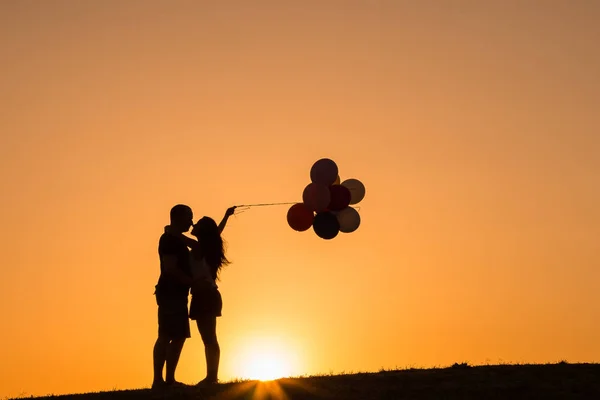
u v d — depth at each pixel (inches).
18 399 526.6
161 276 432.8
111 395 462.6
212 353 448.5
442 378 503.2
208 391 438.6
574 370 528.7
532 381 490.6
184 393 431.8
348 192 540.1
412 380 496.4
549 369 534.3
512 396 451.8
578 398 449.4
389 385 480.1
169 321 431.2
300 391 457.1
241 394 437.7
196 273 440.8
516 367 548.7
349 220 546.3
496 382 489.4
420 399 442.6
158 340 434.9
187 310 437.7
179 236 436.8
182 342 438.0
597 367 542.9
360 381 493.7
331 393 452.4
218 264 448.5
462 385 479.8
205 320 445.7
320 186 524.4
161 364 434.9
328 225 533.6
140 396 440.1
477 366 561.3
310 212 541.3
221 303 452.8
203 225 446.6
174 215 434.3
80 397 476.7
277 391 453.4
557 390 467.2
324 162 550.6
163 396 427.8
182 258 434.3
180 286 433.1
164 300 432.8
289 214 544.7
